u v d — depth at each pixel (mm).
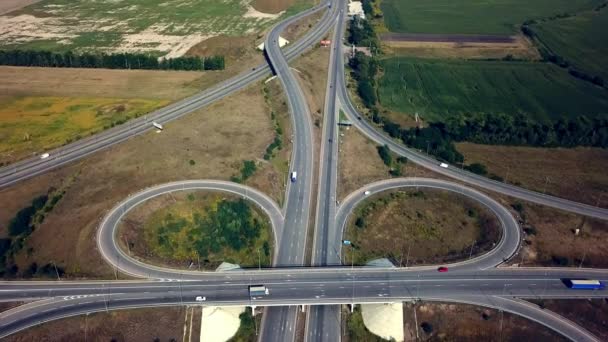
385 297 165625
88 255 178375
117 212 196375
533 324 160000
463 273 176625
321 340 159000
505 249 187500
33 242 185750
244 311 166750
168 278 172000
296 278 173125
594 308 165000
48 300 163375
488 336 159250
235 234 195625
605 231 198000
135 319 157875
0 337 151375
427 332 161250
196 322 158750
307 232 199125
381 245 195500
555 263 181500
